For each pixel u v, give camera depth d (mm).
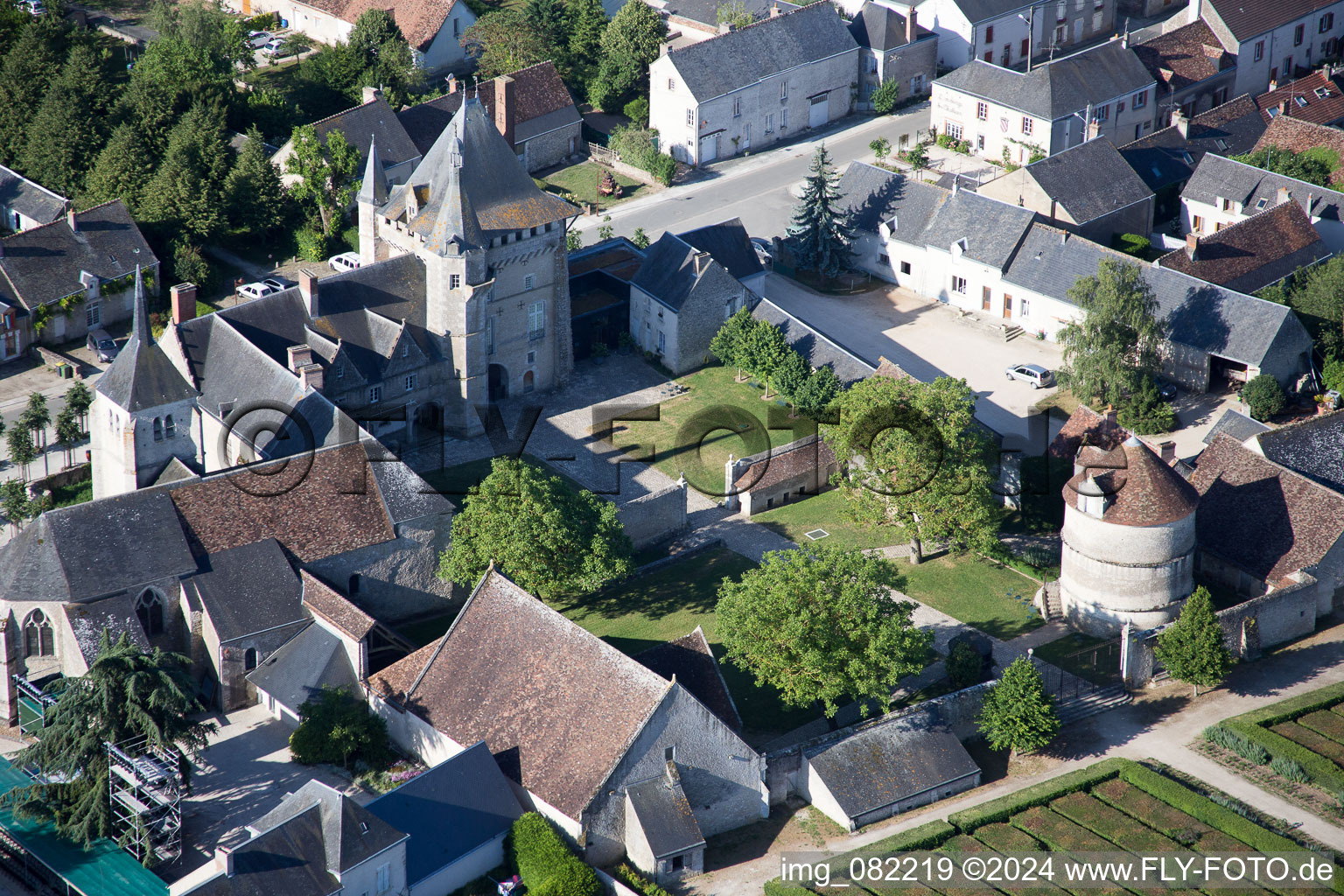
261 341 116875
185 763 85938
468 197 120625
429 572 105438
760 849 84938
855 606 88562
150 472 109500
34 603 93125
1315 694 95375
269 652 96812
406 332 120438
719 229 140625
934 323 143625
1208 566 107250
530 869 80562
